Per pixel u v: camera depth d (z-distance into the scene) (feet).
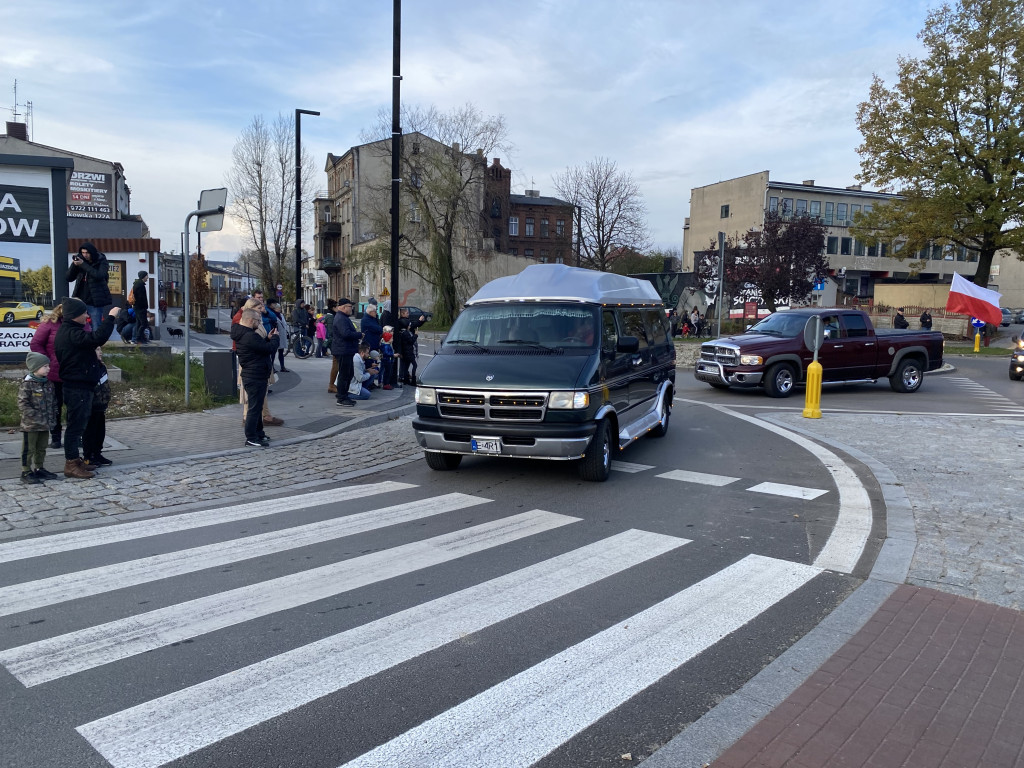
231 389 41.45
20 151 135.64
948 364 76.33
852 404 50.01
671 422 40.96
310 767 9.29
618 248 170.09
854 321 55.26
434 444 24.62
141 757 9.48
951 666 12.17
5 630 13.30
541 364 24.71
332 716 10.50
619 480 26.00
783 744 9.88
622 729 10.25
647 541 18.86
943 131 104.17
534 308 27.84
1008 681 11.68
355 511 21.74
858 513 21.61
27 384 23.45
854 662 12.28
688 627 13.64
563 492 24.21
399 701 10.93
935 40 103.71
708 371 55.16
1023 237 100.83
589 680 11.61
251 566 16.83
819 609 14.52
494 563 17.13
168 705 10.76
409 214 142.61
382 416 39.09
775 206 217.36
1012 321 185.47
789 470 27.84
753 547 18.43
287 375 55.77
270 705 10.78
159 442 30.83
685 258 251.80
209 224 36.58
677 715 10.62
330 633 13.26
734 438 35.37
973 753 9.70
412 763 9.40
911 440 34.50
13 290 45.14
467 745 9.82
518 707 10.79
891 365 56.59
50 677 11.59
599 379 25.03
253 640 12.96
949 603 14.84
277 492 24.09
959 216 105.19
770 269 111.24
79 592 15.16
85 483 24.32
